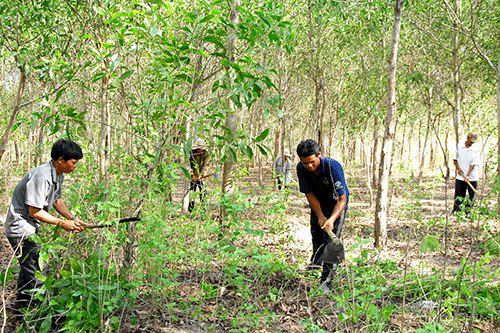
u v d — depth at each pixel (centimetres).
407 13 881
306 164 408
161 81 385
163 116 411
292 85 1377
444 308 353
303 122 2059
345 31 982
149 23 367
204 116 391
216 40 382
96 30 563
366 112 1045
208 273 454
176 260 378
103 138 554
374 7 887
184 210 631
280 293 402
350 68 1192
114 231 373
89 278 325
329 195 443
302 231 672
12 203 336
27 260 336
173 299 379
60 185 357
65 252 376
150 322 351
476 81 1072
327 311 357
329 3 873
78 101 838
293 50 1002
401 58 1010
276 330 346
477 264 383
